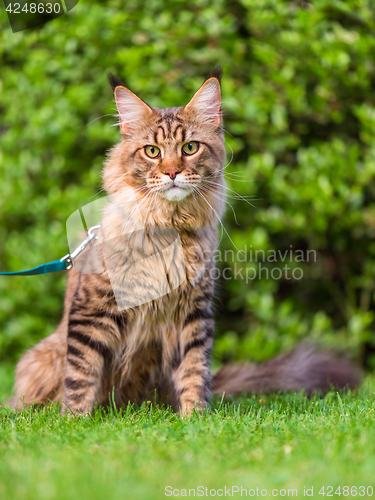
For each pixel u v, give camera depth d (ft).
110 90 15.92
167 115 9.51
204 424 7.74
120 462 6.20
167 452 6.52
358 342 15.33
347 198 14.94
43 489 5.43
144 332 9.62
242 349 15.38
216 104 9.75
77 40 15.76
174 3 15.55
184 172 9.16
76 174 16.92
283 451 6.52
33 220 16.90
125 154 9.52
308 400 10.94
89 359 9.23
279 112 14.88
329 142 15.87
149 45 15.40
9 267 16.12
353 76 14.74
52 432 7.57
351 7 14.75
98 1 16.07
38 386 10.39
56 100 15.92
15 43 16.05
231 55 15.53
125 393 10.23
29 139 16.40
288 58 14.94
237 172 14.35
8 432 7.64
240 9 15.94
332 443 6.73
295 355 12.53
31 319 15.76
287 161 16.11
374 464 5.98
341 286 17.03
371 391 11.30
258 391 11.72
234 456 6.40
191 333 9.67
